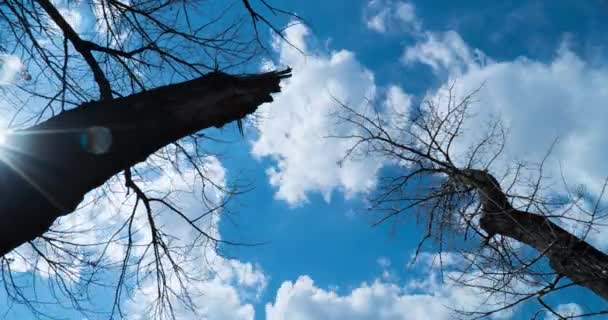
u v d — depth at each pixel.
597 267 3.71
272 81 2.47
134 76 3.83
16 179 1.66
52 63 3.73
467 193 4.82
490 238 4.40
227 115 2.28
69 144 1.81
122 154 1.91
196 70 3.93
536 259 3.73
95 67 3.30
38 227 1.72
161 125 2.02
